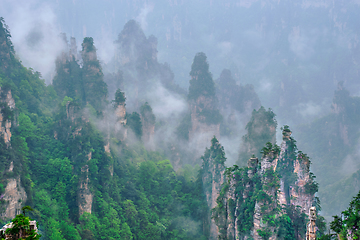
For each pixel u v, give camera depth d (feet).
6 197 302.25
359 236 168.76
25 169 348.59
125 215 393.29
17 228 121.39
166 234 395.34
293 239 241.35
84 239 336.49
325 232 242.58
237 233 259.80
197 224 409.69
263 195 242.17
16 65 478.18
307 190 253.03
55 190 360.48
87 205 361.71
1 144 324.60
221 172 393.91
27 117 401.49
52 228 314.76
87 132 408.87
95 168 387.34
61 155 395.14
